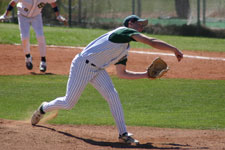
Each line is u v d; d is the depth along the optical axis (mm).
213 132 17781
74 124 18984
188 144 14961
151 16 75375
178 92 27672
